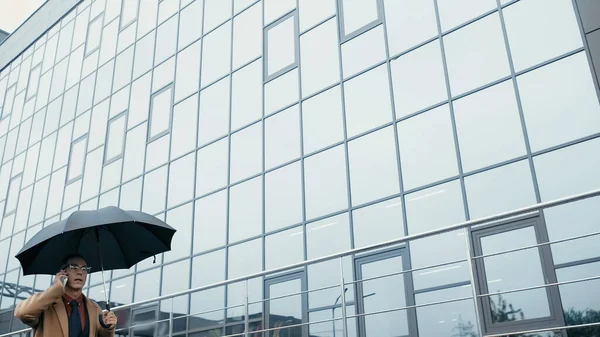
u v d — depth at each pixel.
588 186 8.30
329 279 10.62
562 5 9.45
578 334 7.51
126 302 14.30
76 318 3.63
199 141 14.57
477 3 10.52
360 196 10.88
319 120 12.16
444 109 10.28
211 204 13.54
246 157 13.27
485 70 10.01
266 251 11.93
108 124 17.88
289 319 10.84
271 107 13.23
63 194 18.48
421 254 9.58
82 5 22.16
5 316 18.75
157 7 18.03
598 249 7.82
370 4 12.23
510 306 8.24
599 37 8.88
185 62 16.05
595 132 8.50
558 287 7.91
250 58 14.27
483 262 8.77
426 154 10.24
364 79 11.70
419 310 9.15
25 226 19.64
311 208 11.55
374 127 11.17
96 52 20.00
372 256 10.21
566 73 9.06
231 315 11.90
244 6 15.07
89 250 4.36
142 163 15.91
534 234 8.48
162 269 13.85
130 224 4.47
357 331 9.73
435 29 10.94
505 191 9.07
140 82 17.34
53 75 21.95
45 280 18.05
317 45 12.88
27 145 21.59
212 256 12.93
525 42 9.69
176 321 12.82
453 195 9.62
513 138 9.28
